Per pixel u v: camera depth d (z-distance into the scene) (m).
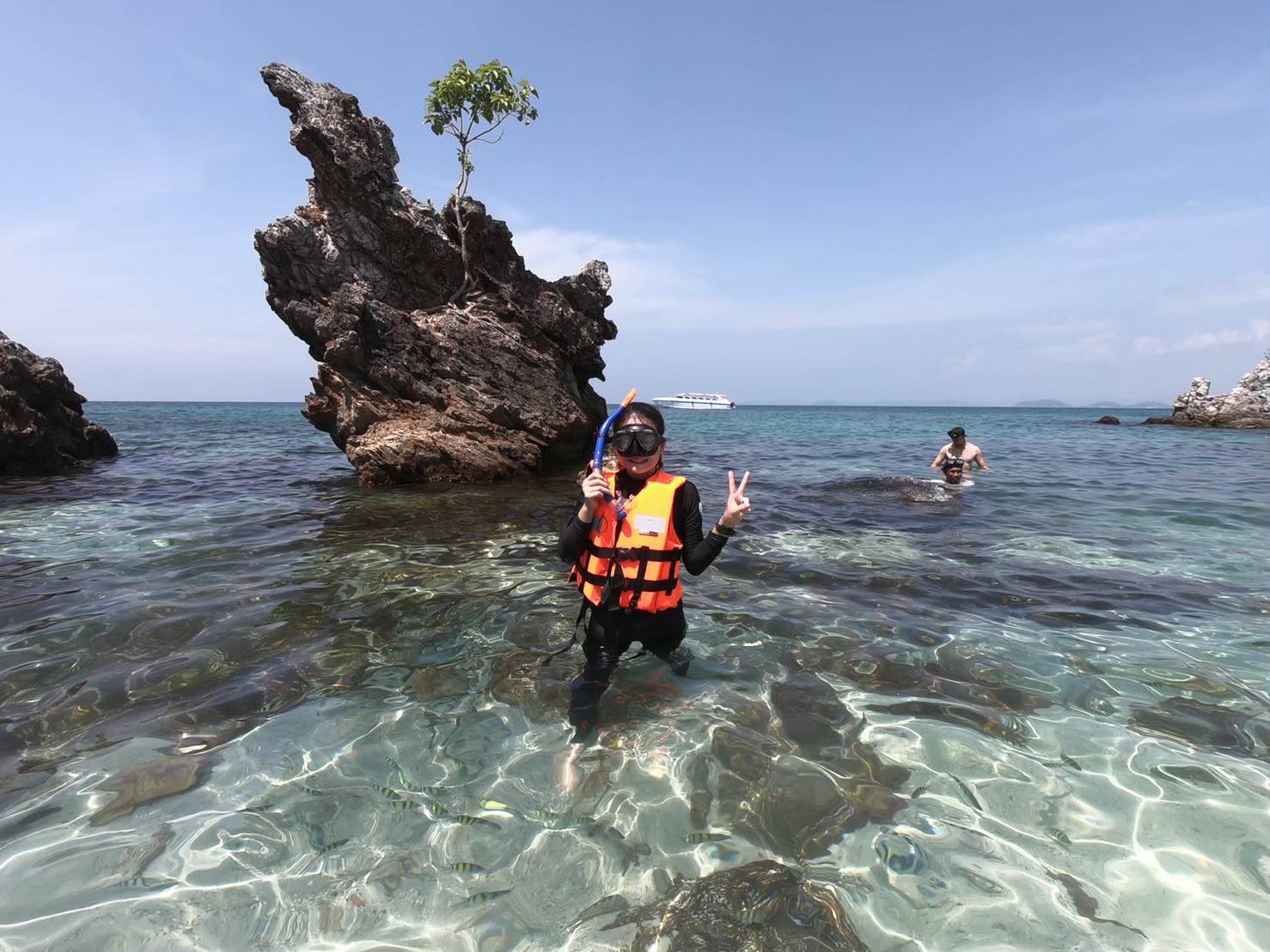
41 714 3.04
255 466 14.30
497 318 13.33
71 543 6.58
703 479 11.86
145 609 4.50
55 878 2.01
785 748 2.77
